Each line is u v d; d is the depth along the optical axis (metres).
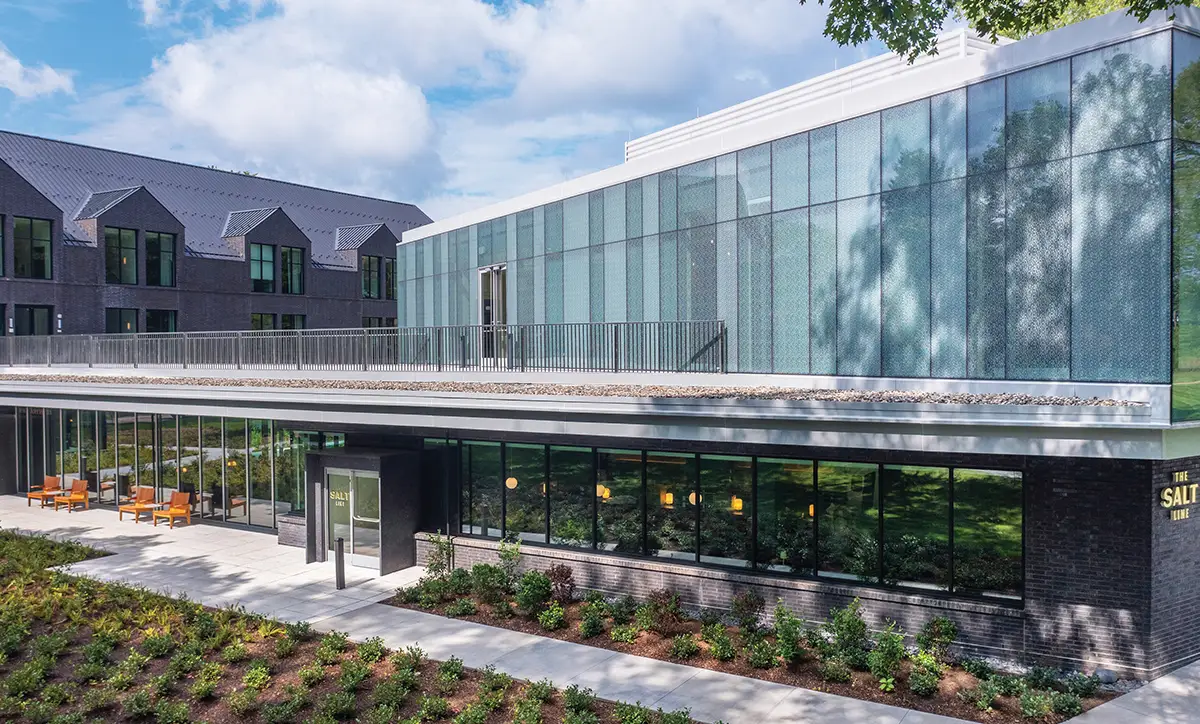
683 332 20.03
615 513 16.75
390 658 13.61
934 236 14.91
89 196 42.41
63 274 37.22
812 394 14.83
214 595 17.22
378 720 11.30
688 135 27.61
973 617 13.05
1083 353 12.87
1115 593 12.09
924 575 13.70
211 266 43.66
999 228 13.93
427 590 16.67
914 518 13.73
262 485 23.11
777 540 14.99
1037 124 13.38
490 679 12.50
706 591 15.34
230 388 20.27
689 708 11.59
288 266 48.00
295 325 48.06
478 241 28.94
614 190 22.22
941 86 14.66
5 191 35.22
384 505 18.41
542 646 14.11
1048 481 12.48
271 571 19.00
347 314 51.00
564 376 20.48
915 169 15.15
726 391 16.16
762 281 18.17
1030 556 12.63
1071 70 12.92
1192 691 11.62
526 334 25.39
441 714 11.60
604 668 13.11
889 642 12.49
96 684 13.10
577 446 17.12
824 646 13.12
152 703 12.25
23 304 35.91
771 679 12.54
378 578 18.23
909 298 15.34
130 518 25.11
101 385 23.03
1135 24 12.16
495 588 16.23
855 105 16.11
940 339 14.88
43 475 29.34
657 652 13.70
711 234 19.33
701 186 19.59
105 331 38.91
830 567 14.51
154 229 40.94
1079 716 11.02
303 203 54.94
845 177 16.38
